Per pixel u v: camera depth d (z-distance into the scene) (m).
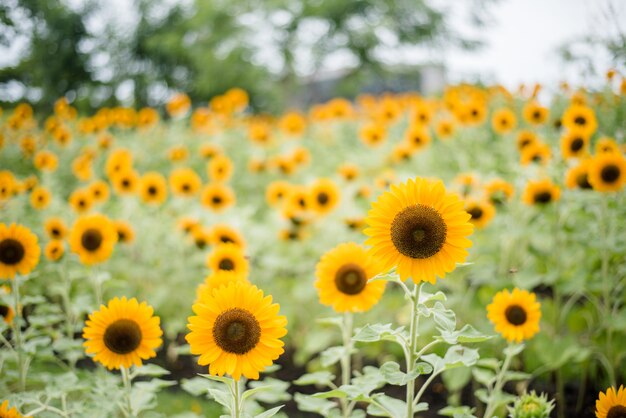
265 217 6.74
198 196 7.02
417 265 2.20
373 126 7.53
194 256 5.18
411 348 2.31
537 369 4.11
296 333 5.12
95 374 3.81
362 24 24.66
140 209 6.03
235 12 22.88
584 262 4.59
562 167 4.65
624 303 4.38
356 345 4.61
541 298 5.07
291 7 24.66
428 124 7.30
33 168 7.97
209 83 21.47
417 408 2.39
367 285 2.79
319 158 8.80
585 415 3.92
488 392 4.16
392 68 25.78
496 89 7.81
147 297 5.16
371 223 2.25
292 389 4.44
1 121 9.34
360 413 2.78
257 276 5.29
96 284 3.71
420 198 2.22
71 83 12.84
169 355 4.82
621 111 4.91
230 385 2.30
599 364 4.21
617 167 3.79
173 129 9.36
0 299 3.32
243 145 9.48
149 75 20.11
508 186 4.66
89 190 5.68
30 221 5.29
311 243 5.55
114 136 10.02
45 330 3.86
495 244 4.82
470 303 4.34
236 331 2.22
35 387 3.79
